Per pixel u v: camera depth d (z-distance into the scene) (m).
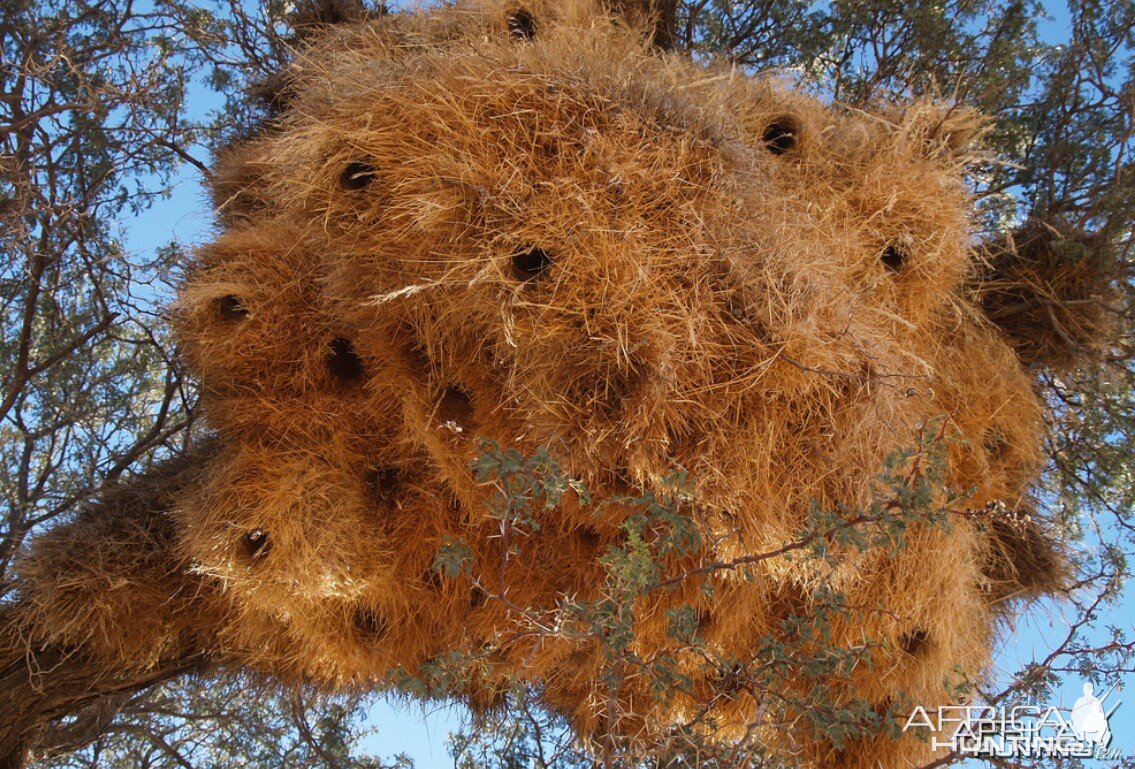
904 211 4.04
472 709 4.81
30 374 5.28
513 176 3.42
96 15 5.64
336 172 3.54
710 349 3.36
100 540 4.25
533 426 3.46
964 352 4.32
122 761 5.84
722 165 3.58
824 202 4.01
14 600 4.46
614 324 3.30
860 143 4.25
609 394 3.36
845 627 3.90
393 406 4.02
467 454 3.82
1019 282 4.57
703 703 3.78
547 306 3.31
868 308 3.79
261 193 4.61
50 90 5.45
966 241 4.20
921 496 3.05
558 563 4.00
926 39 5.25
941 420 3.62
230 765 5.69
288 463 3.97
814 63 5.61
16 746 4.23
